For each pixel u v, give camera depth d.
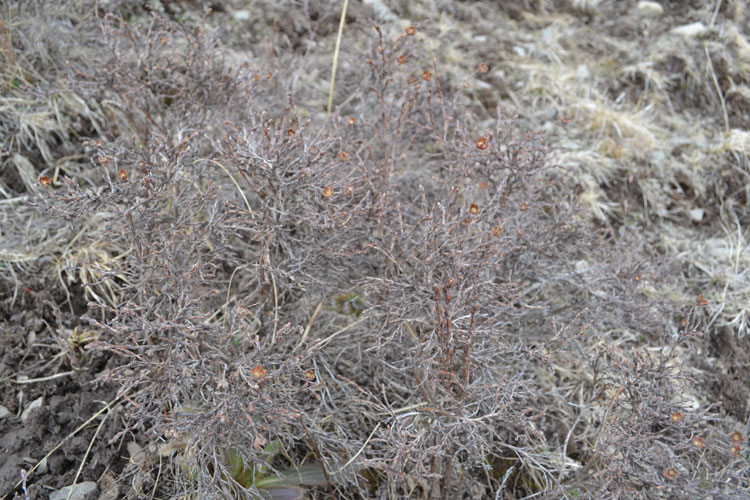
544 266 2.56
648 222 3.35
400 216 2.16
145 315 1.90
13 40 3.04
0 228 2.59
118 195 2.02
